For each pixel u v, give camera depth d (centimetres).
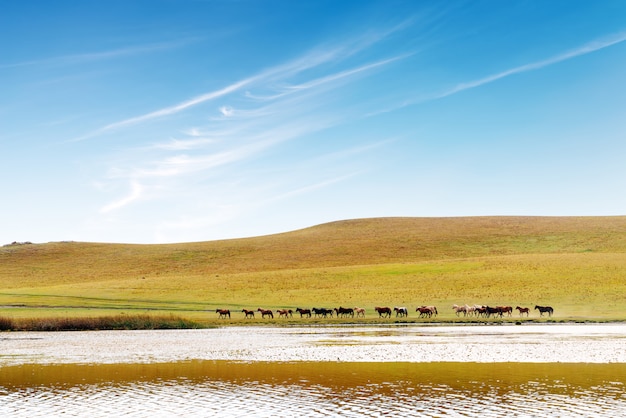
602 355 3020
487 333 4462
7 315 5891
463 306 6141
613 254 9262
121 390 2164
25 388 2206
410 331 4753
